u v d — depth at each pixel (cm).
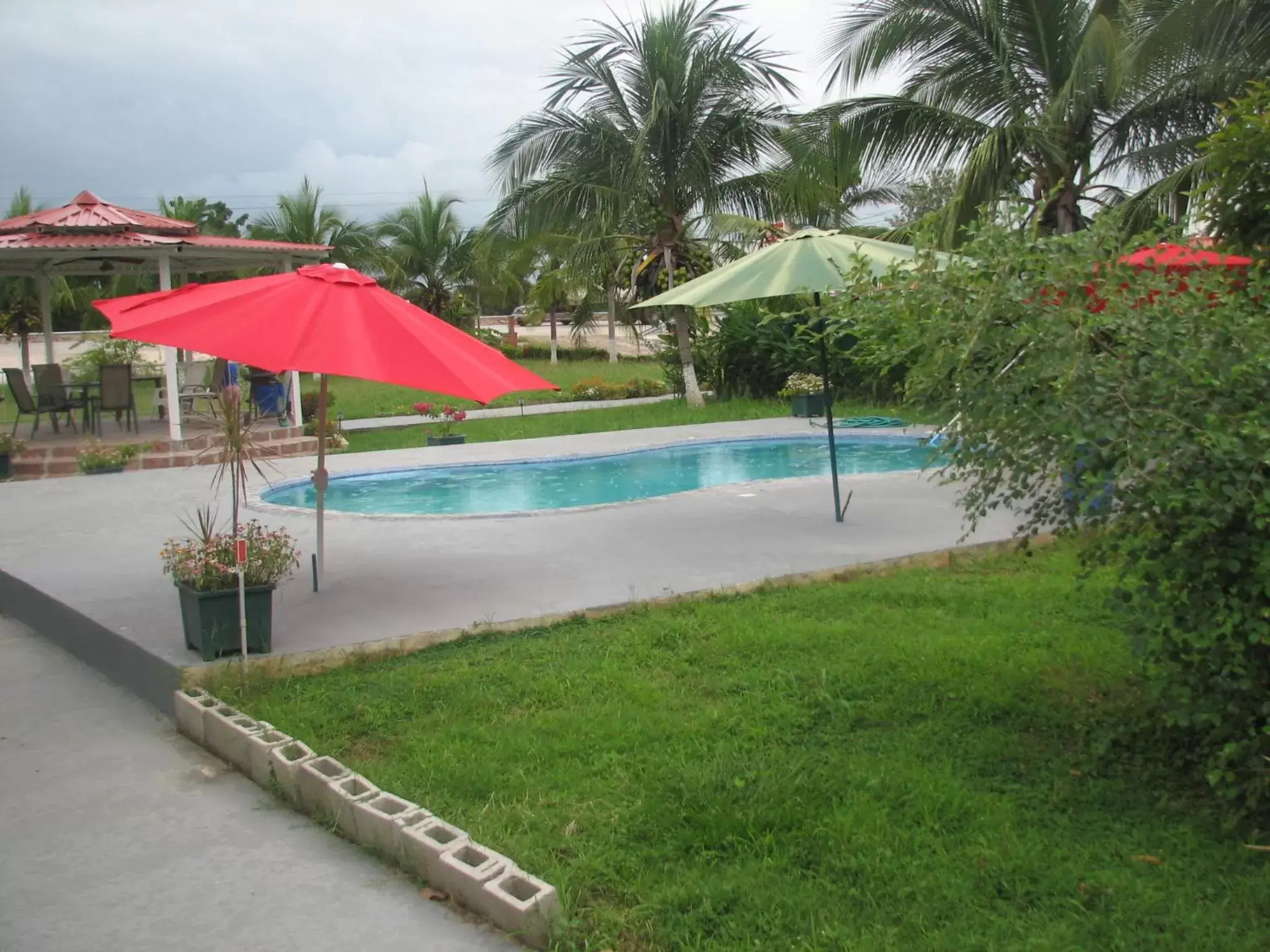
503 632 600
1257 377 337
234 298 592
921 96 1562
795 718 460
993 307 367
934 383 401
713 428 1762
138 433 1564
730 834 355
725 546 800
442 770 414
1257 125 507
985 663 523
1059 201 1438
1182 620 361
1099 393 350
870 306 404
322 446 689
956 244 1481
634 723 459
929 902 314
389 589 685
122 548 845
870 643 559
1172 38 1212
